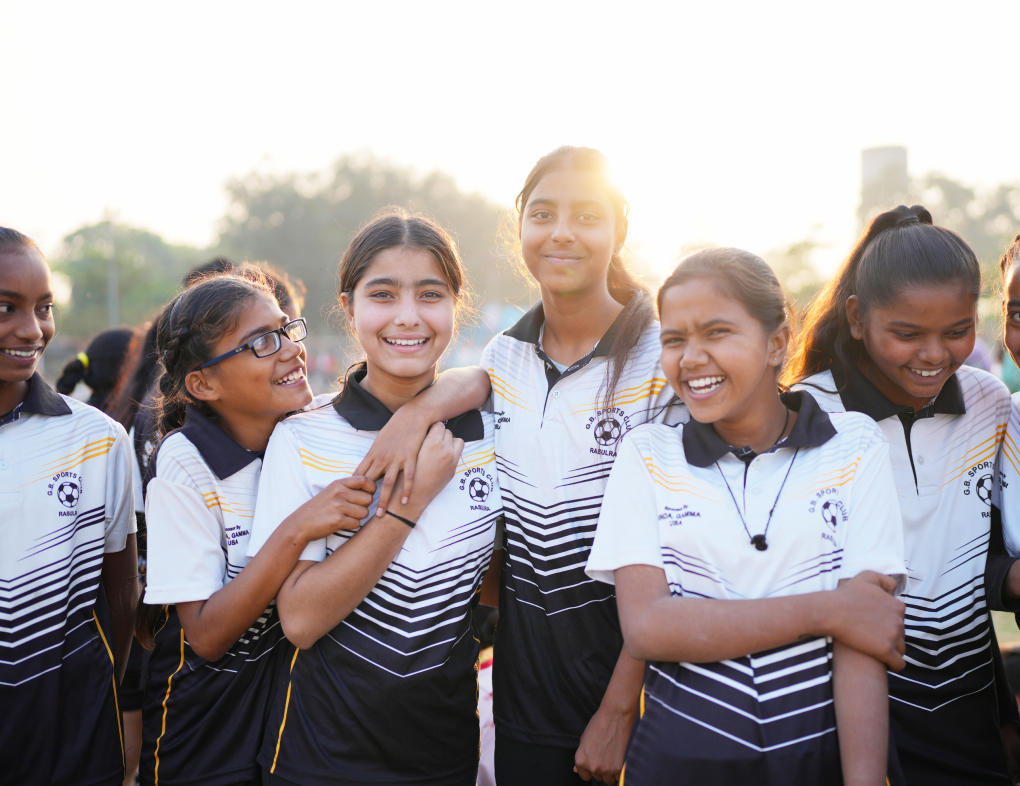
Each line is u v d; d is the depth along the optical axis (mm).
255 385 2275
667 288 1906
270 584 2025
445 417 2236
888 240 2117
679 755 1725
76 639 2305
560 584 2275
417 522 2143
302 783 2062
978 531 2164
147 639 2395
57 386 3811
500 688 2383
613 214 2340
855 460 1857
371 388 2348
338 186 57562
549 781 2291
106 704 2359
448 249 2312
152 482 2211
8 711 2178
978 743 2125
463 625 2199
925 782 2090
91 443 2404
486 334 26047
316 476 2193
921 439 2164
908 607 2111
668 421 2234
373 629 2096
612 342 2301
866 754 1625
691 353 1846
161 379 2596
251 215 56750
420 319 2195
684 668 1782
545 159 2305
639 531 1893
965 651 2127
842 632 1655
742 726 1701
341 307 2641
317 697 2084
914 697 2100
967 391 2240
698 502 1853
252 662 2207
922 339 2021
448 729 2158
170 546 2168
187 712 2217
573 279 2244
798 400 2018
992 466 2221
